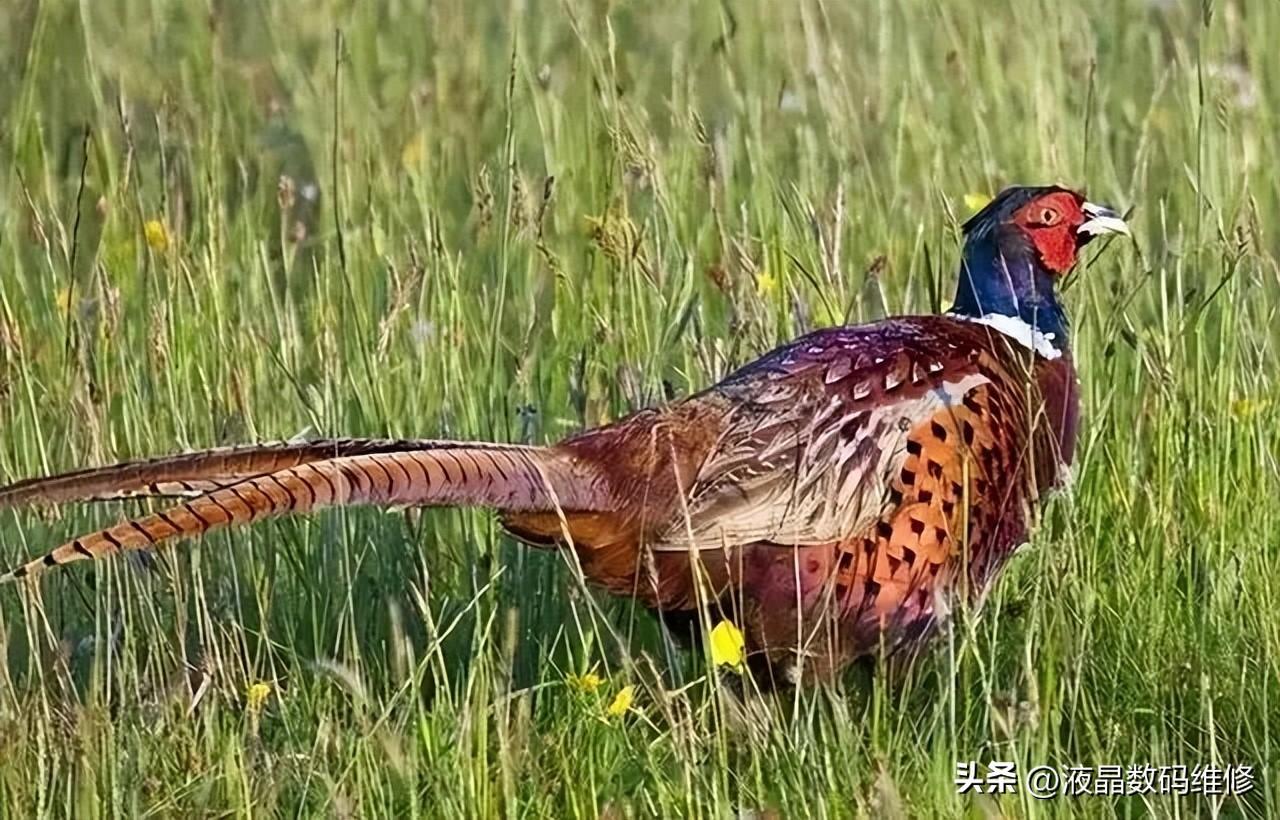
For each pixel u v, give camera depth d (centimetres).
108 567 850
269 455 748
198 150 1237
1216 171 1131
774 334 975
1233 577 850
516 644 854
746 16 1395
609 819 745
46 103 1357
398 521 901
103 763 736
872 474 788
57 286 1094
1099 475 916
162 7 1391
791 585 786
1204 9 1080
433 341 998
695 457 775
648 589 783
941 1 1319
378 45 1373
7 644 846
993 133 1269
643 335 1000
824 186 1153
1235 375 986
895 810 696
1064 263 872
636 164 1080
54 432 962
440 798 736
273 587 882
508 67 1362
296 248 1169
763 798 734
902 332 827
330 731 764
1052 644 776
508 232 1073
